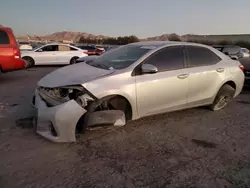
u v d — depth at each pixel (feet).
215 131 12.09
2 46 21.50
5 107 14.60
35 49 41.06
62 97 9.61
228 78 14.76
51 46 42.19
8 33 21.95
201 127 12.56
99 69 11.39
